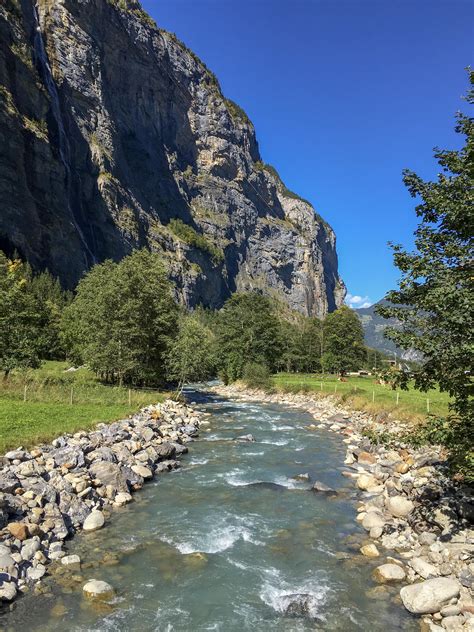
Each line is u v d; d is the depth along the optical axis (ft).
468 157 34.96
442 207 35.09
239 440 93.45
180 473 68.54
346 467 72.79
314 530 47.42
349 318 290.56
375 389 160.15
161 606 33.04
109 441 69.15
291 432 103.65
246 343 233.35
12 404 88.33
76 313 201.57
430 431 35.42
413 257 36.45
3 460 50.19
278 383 199.62
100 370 144.15
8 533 38.27
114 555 40.52
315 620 31.55
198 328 157.99
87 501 49.96
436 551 38.42
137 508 52.80
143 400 114.52
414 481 54.13
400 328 35.99
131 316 142.72
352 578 37.32
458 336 31.73
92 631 29.73
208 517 50.55
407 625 30.78
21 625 29.94
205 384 242.78
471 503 43.96
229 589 35.63
